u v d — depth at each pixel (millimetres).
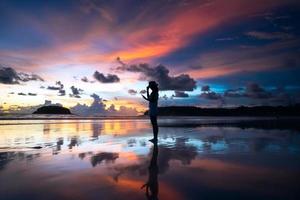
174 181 4352
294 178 4520
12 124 23109
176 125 21719
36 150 7973
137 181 4359
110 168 5406
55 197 3557
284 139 10898
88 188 3953
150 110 10312
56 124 24000
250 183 4203
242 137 11766
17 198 3521
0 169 5289
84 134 13500
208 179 4469
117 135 12969
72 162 6078
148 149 8234
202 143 9688
